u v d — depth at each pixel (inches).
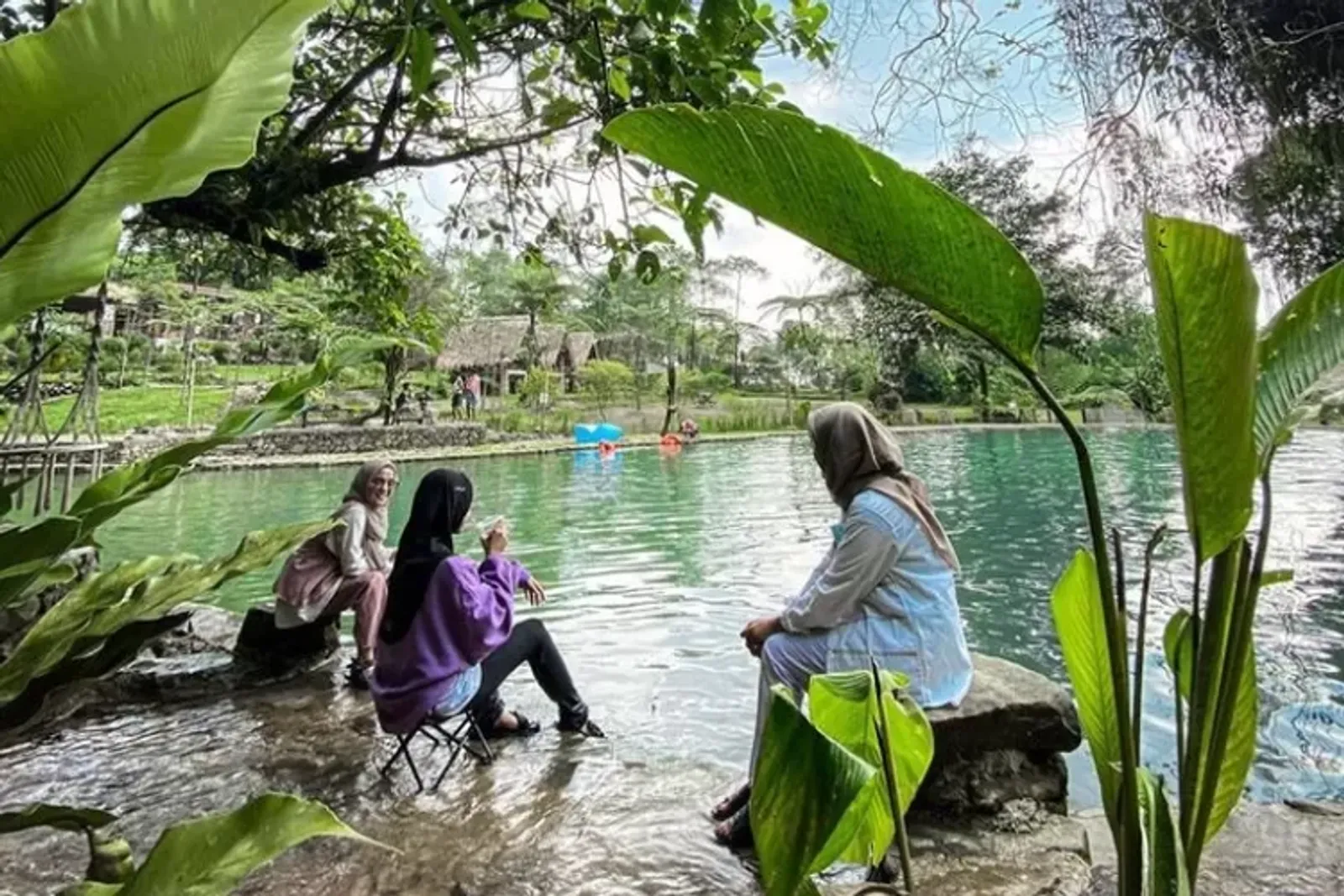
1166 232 25.1
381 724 106.8
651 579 266.5
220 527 375.6
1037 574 274.5
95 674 35.2
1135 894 30.4
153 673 142.3
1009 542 324.5
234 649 154.6
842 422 91.0
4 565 28.9
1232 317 25.4
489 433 878.4
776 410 1111.6
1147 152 73.6
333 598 145.2
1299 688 157.4
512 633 121.5
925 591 88.4
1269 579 39.6
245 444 685.3
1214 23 74.9
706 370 1448.1
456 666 106.4
